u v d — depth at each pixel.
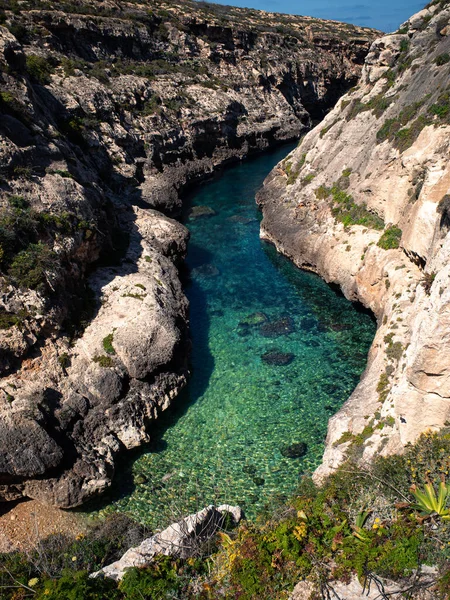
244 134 67.19
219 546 13.03
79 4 66.12
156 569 11.92
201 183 56.81
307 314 29.42
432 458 12.93
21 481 17.28
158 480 18.80
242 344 26.95
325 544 11.29
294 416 21.48
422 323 15.10
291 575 10.80
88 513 17.50
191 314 30.22
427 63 32.50
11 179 25.58
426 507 11.20
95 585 11.59
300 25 112.38
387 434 16.25
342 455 16.50
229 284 33.69
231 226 43.78
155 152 52.97
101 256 29.39
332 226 32.59
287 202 39.19
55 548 15.28
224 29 79.75
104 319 24.00
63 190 27.72
